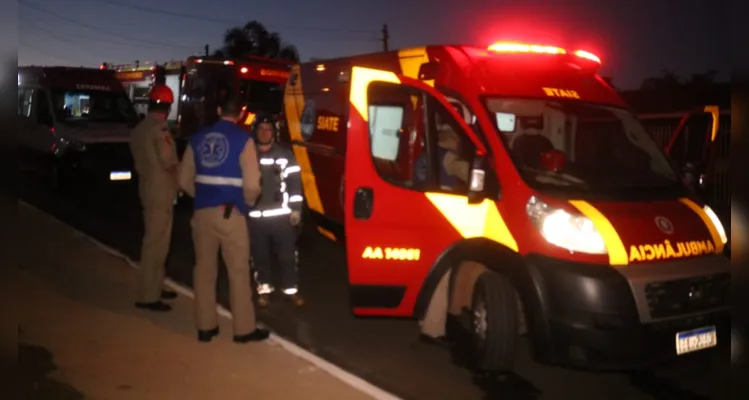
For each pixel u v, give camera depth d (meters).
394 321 7.17
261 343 6.05
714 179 9.88
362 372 5.86
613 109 6.55
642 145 6.41
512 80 6.30
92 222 11.33
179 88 22.19
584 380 5.78
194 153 5.90
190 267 8.95
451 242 5.73
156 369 5.43
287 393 5.12
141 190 6.73
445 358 6.18
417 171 6.17
